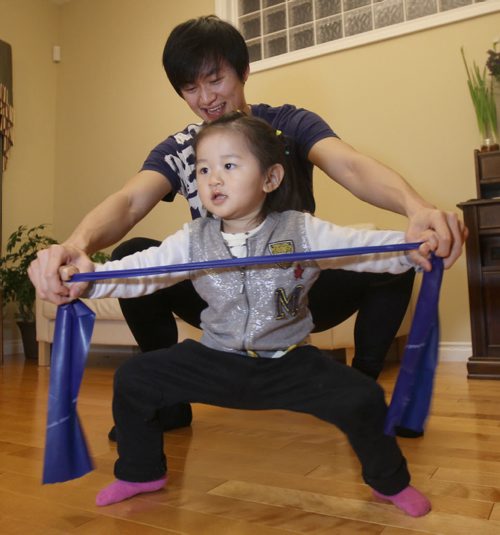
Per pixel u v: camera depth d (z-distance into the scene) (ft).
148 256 2.95
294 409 2.66
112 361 9.85
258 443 3.87
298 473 3.16
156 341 4.30
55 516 2.60
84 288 2.65
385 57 8.91
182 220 10.78
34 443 4.03
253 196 2.92
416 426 2.45
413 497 2.54
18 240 10.79
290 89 9.70
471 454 3.47
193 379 2.77
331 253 2.43
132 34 11.81
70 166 12.62
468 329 8.18
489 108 7.77
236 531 2.37
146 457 2.81
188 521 2.50
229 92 3.88
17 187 12.05
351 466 3.28
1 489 3.00
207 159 2.93
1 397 6.15
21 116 12.17
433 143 8.52
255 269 2.84
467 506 2.58
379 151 8.89
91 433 4.31
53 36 12.94
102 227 3.31
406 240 2.55
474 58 8.28
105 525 2.48
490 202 6.82
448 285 8.32
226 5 10.43
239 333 2.77
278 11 10.07
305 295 2.93
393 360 8.61
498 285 6.80
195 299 4.29
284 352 2.76
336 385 2.55
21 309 10.73
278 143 3.11
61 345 2.62
